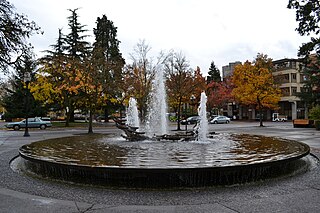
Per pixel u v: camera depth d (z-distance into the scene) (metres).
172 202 5.46
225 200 5.54
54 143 12.15
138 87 36.66
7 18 15.71
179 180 6.44
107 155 8.37
